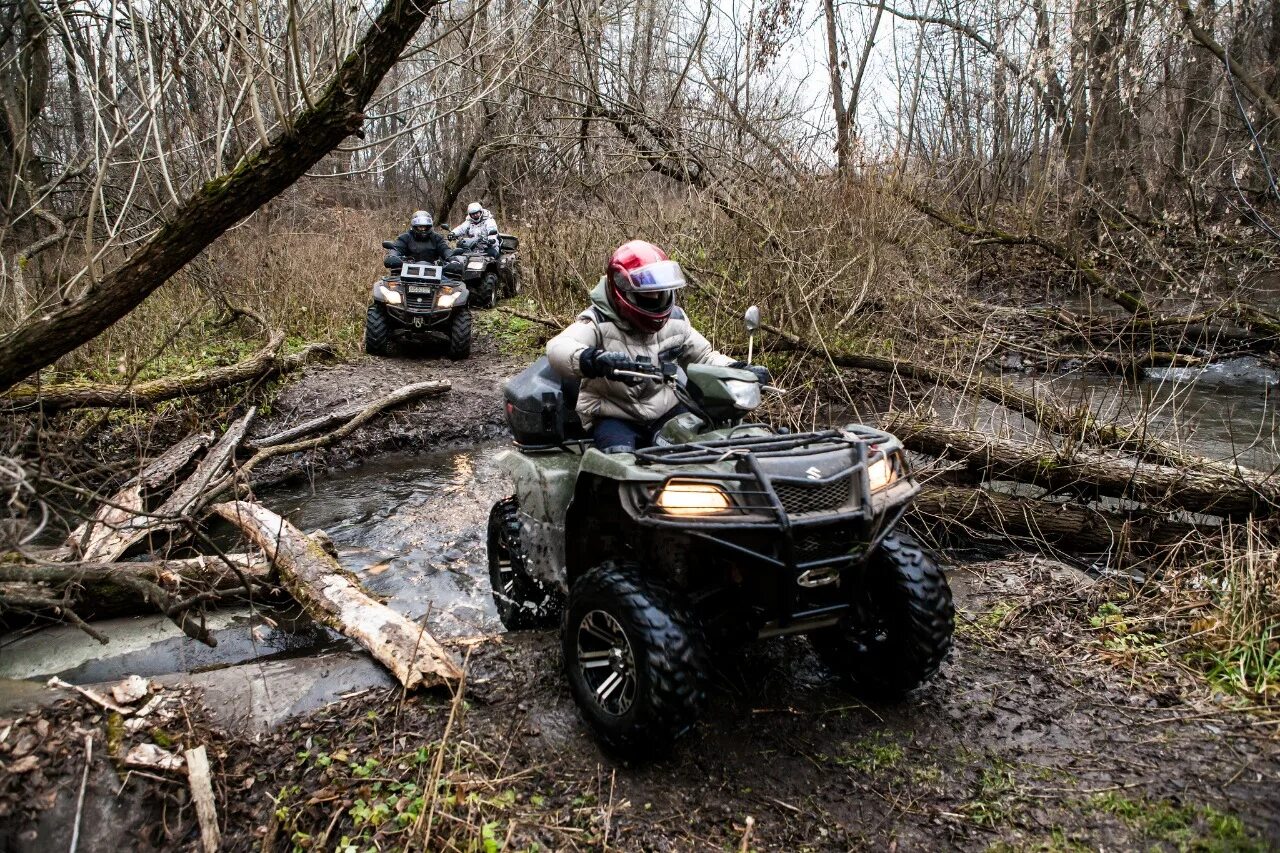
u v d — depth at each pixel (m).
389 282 9.48
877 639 3.08
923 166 11.41
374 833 2.50
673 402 3.35
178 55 4.42
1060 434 5.24
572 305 10.16
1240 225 10.15
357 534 5.29
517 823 2.51
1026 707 3.04
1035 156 14.49
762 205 8.02
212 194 3.58
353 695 3.18
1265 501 4.13
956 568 4.27
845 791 2.66
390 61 3.57
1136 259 10.54
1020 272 12.09
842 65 11.61
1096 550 4.45
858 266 7.85
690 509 2.62
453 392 8.04
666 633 2.59
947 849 2.42
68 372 6.97
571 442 3.49
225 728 2.97
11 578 3.24
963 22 14.16
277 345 7.96
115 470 5.08
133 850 2.52
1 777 2.63
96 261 3.78
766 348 7.49
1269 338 8.05
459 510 5.64
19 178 5.89
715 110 9.23
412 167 19.34
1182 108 11.96
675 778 2.73
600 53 9.97
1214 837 2.37
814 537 2.69
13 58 5.48
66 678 3.55
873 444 2.89
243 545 4.99
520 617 3.89
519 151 11.74
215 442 6.15
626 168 9.24
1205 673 3.15
